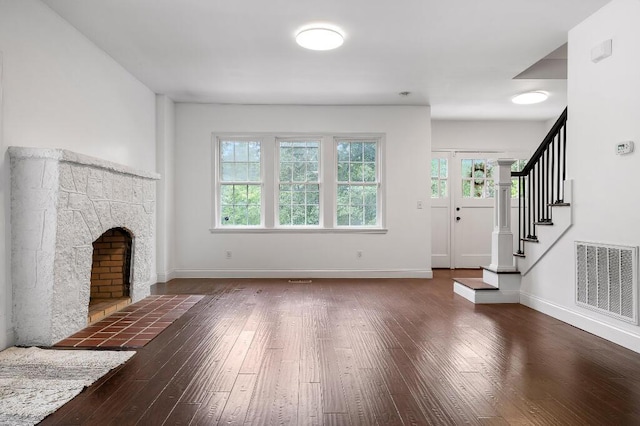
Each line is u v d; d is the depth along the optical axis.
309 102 5.82
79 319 3.12
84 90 3.65
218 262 5.86
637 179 2.74
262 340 2.96
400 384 2.20
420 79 4.86
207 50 3.98
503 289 4.30
